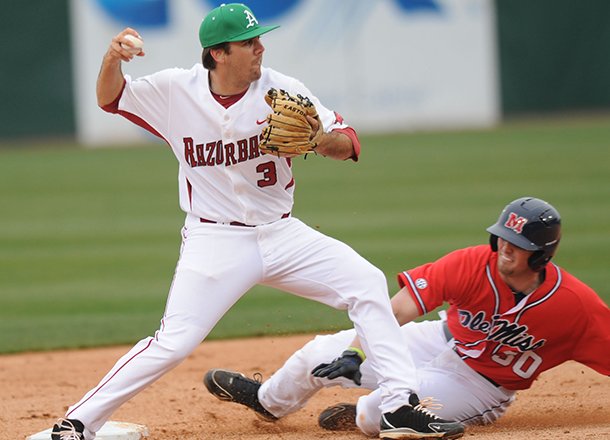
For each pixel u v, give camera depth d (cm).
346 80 8250
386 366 1680
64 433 1641
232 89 1661
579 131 7744
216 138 1672
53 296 3553
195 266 1694
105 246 4422
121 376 1659
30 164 7144
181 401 2256
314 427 1986
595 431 1741
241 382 1952
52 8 8269
